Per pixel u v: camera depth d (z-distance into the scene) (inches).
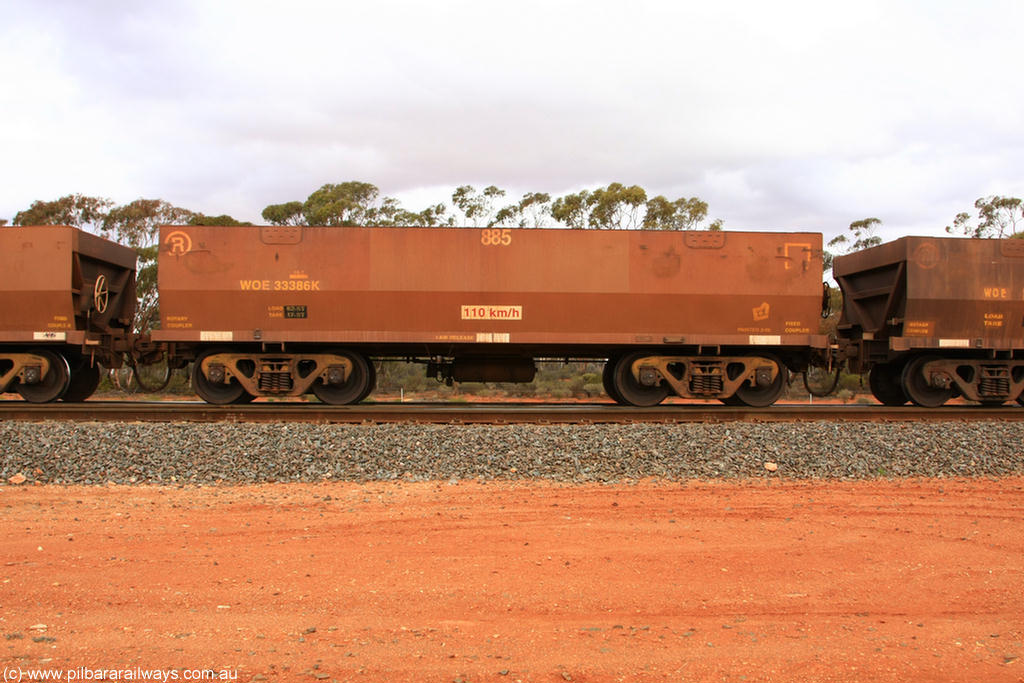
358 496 286.2
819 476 331.9
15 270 469.1
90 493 292.0
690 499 286.5
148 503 273.3
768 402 521.0
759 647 148.3
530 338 488.7
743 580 190.9
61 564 197.2
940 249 495.2
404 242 484.7
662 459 343.6
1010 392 515.2
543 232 488.7
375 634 152.7
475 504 274.2
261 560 202.4
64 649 143.0
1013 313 501.0
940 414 478.3
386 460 334.0
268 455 335.6
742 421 444.1
